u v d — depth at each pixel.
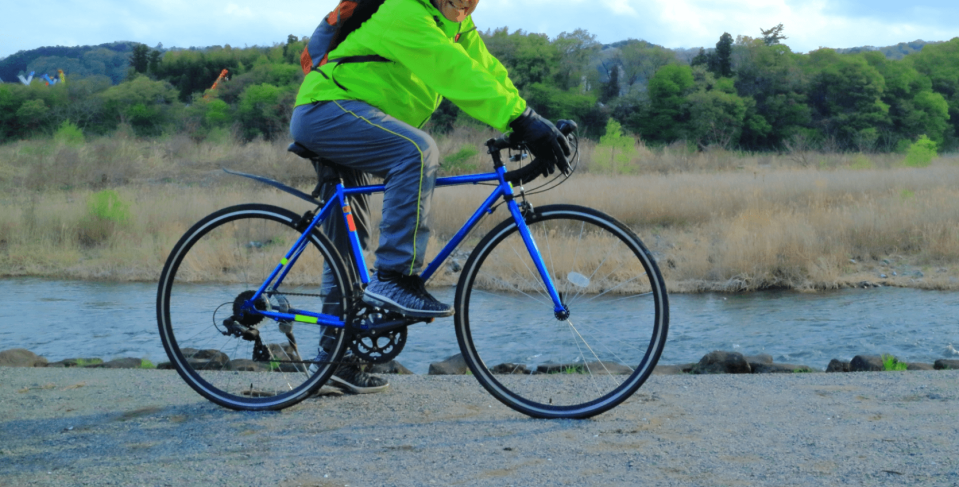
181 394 2.97
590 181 17.83
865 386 3.04
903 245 10.70
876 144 56.41
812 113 68.75
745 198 13.95
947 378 3.13
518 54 72.44
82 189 19.06
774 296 8.19
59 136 27.94
